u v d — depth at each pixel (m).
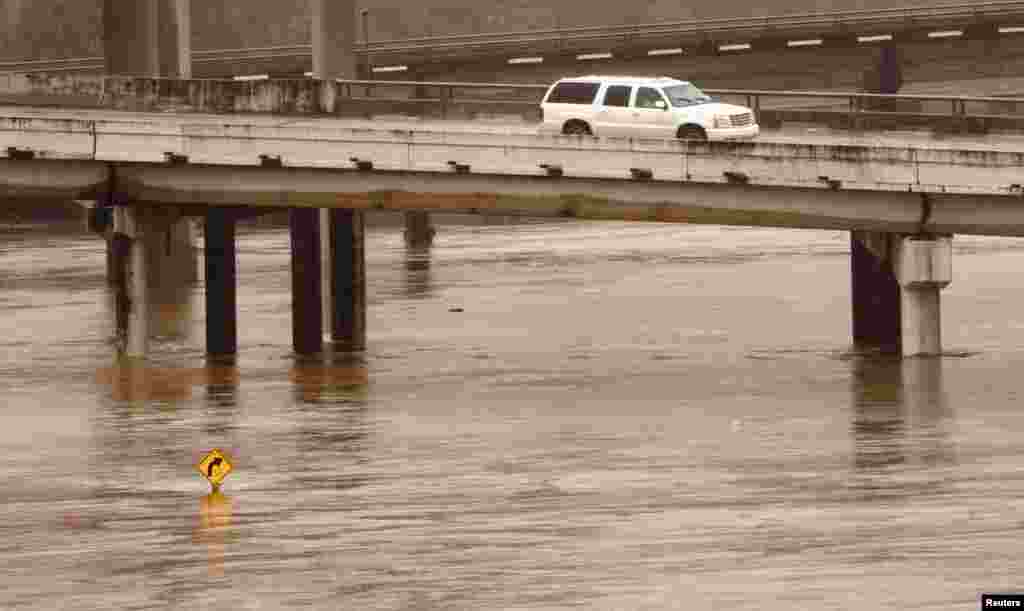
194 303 162.00
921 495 84.56
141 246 126.50
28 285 174.88
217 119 126.94
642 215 116.75
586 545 77.62
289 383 118.62
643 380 116.62
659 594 71.06
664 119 122.31
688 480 88.75
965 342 126.62
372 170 119.06
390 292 165.75
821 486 86.75
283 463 94.88
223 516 84.06
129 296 127.62
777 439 97.56
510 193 117.81
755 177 114.50
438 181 118.62
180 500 87.38
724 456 93.75
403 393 113.88
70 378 122.00
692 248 193.62
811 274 168.62
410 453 96.31
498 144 116.94
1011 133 128.50
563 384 115.88
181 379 120.81
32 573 75.88
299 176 120.44
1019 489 85.12
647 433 99.88
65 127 120.56
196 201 122.12
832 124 130.75
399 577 74.00
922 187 113.00
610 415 105.00
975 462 91.00
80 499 88.12
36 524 83.69
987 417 101.38
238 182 121.31
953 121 129.25
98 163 122.25
